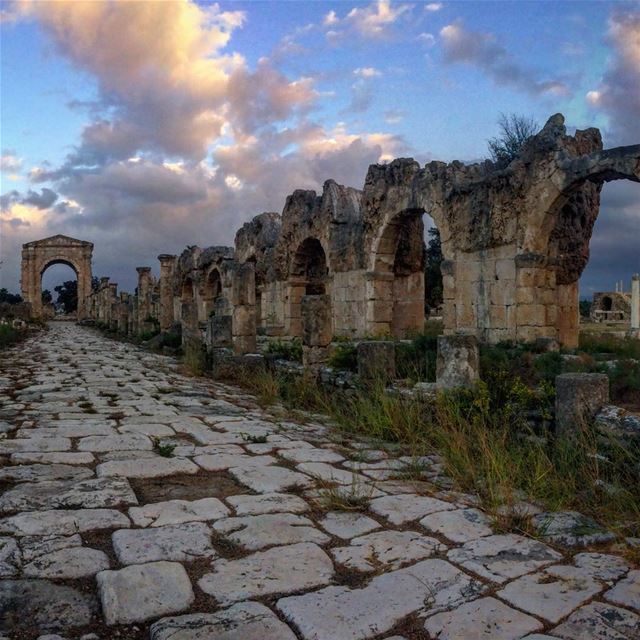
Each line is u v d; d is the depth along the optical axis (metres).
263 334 27.88
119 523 5.08
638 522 5.36
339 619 3.69
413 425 8.86
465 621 3.69
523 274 15.81
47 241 81.69
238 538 4.88
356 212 24.03
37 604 3.77
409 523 5.38
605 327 35.28
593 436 6.94
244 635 3.47
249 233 34.00
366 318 21.69
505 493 6.03
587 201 17.69
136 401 11.64
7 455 7.16
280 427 9.59
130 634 3.51
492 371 9.92
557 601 3.96
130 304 40.12
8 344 29.02
